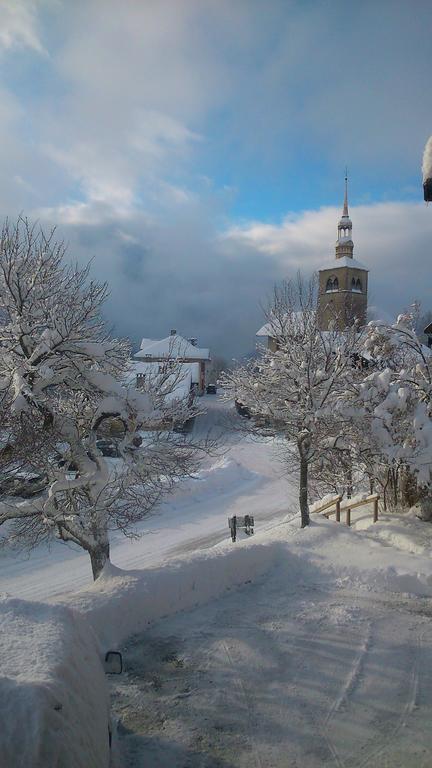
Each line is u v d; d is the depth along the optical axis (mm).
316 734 6359
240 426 20062
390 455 15180
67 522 12656
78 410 14031
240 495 30562
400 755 6008
